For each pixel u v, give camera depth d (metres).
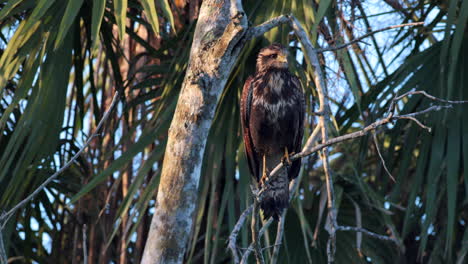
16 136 9.12
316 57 6.95
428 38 13.33
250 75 10.31
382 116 11.39
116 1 7.89
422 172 10.31
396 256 11.07
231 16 7.03
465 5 9.36
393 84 10.81
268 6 9.98
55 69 9.62
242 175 9.66
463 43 10.62
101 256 11.68
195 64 7.18
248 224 10.16
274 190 8.72
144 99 11.43
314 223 11.02
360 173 11.19
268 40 10.07
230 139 9.83
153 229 6.97
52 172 11.63
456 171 9.76
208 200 11.66
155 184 9.41
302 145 10.23
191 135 7.04
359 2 10.36
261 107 9.63
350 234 11.02
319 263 10.47
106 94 14.41
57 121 9.55
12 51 9.45
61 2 9.84
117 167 9.14
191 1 11.72
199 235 11.52
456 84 10.28
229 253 10.94
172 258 6.88
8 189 9.19
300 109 9.71
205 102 7.07
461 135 9.94
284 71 9.73
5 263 6.39
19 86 9.38
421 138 10.55
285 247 9.98
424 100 10.55
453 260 11.52
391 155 11.26
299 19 9.52
